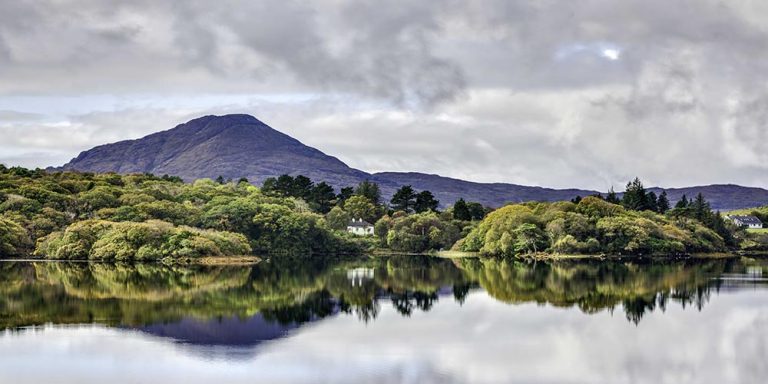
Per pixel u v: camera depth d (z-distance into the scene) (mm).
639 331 65562
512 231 184500
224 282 107062
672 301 86125
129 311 74375
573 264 157250
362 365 51750
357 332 64062
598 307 80750
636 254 181500
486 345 58906
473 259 181125
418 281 112312
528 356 55094
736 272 132375
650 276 122312
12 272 120562
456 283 108812
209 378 48000
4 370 49531
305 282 109188
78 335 60969
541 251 182250
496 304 83500
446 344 59219
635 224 182625
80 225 157500
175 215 180125
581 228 180750
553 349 57594
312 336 61875
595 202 197000
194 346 57188
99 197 182375
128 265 142000
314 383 47000
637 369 51562
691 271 134750
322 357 54062
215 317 71188
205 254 153500
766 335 64062
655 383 48156
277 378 48156
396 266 150000
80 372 49156
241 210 194625
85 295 87312
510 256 182625
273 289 97938
